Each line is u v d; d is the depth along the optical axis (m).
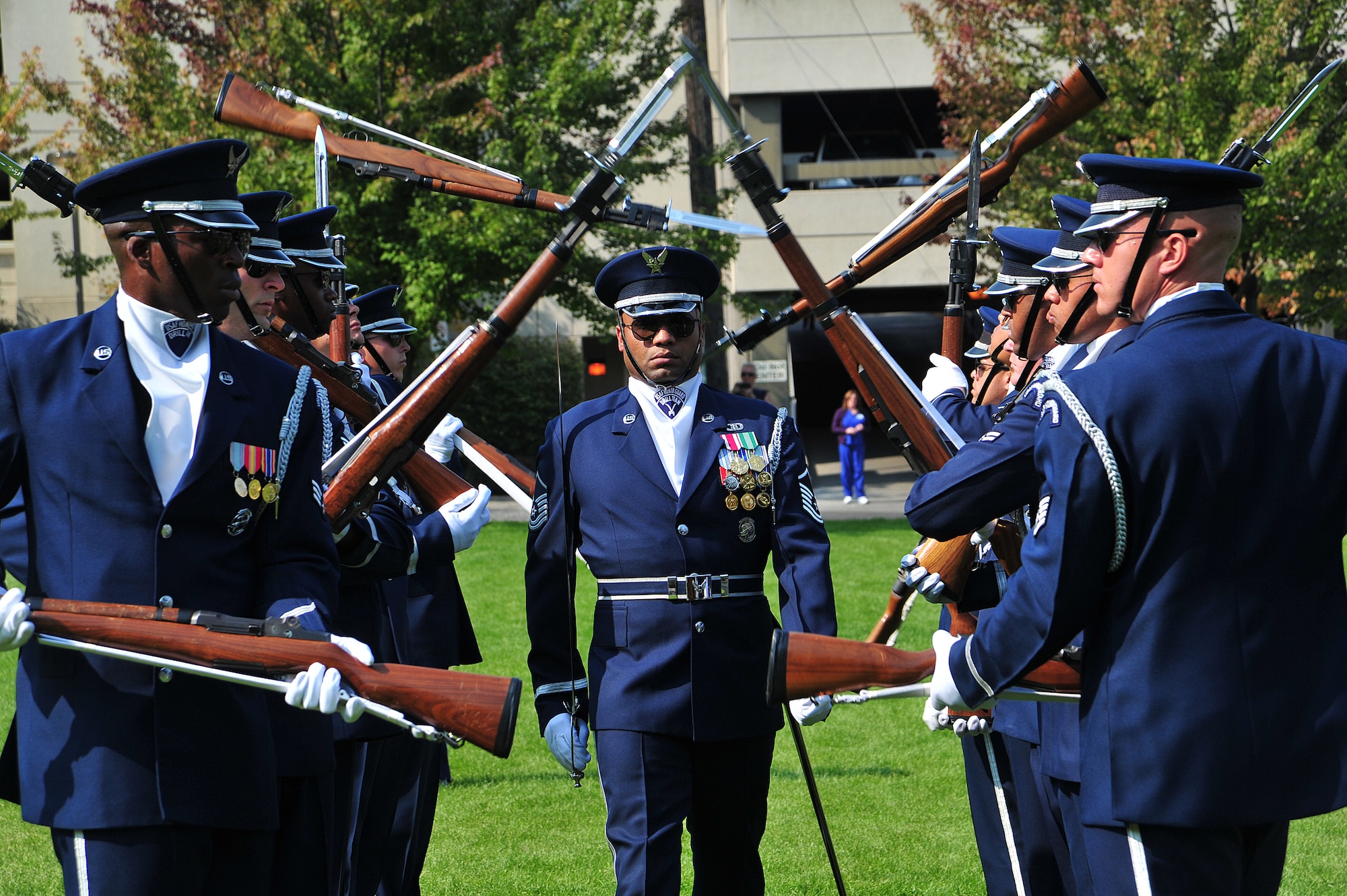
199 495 4.66
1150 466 4.10
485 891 7.94
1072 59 25.17
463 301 26.48
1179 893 4.08
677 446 6.55
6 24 34.44
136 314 4.71
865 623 15.06
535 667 6.66
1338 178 22.91
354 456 5.70
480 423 36.41
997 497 4.91
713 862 6.57
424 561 6.09
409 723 4.52
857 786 10.12
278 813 4.92
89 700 4.48
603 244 26.69
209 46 26.16
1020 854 6.58
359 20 24.53
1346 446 4.21
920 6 30.86
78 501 4.56
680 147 32.16
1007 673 4.36
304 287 6.91
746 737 6.34
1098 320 5.48
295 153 23.91
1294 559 4.13
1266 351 4.27
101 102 27.16
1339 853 8.59
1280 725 4.04
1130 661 4.14
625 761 6.15
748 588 6.48
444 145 25.48
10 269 37.09
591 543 6.51
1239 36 24.78
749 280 35.12
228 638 4.45
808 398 48.44
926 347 45.81
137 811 4.42
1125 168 4.45
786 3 35.19
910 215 6.36
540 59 26.00
